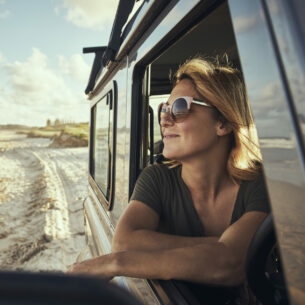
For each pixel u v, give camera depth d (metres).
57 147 37.47
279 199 0.62
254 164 1.45
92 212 3.30
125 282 1.58
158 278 1.21
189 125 1.39
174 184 1.51
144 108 1.88
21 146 40.44
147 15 1.44
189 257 1.20
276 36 0.60
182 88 1.42
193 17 1.18
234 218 1.41
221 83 1.38
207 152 1.42
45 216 8.12
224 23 1.77
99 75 3.29
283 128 0.60
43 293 0.35
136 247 1.34
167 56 2.06
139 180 1.58
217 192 1.45
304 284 0.58
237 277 1.21
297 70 0.56
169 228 1.51
